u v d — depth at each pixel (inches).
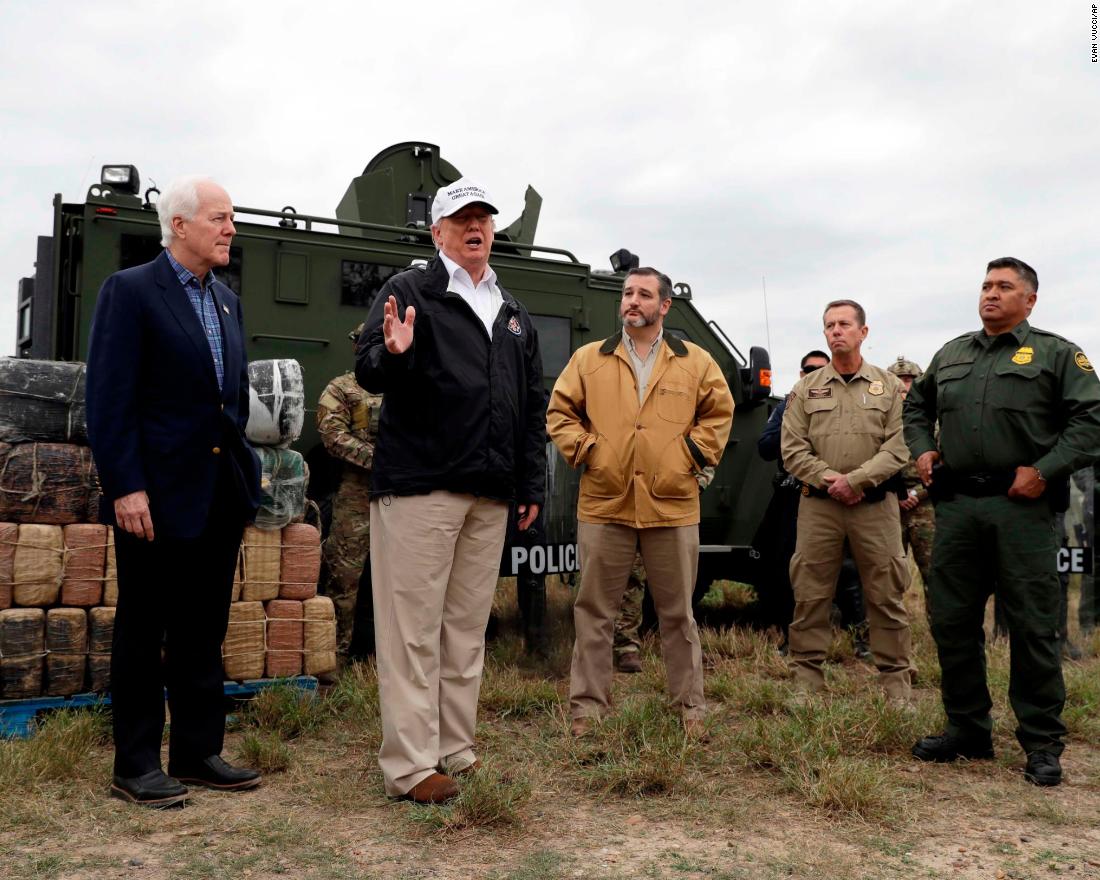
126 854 105.0
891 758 150.3
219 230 125.0
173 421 122.0
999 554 146.6
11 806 116.6
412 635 127.8
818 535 190.9
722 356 277.7
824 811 123.3
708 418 163.0
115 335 118.8
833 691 186.5
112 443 117.5
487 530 137.7
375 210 253.3
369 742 149.3
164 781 122.5
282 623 168.4
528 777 132.3
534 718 169.9
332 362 220.8
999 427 147.3
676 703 161.0
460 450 130.0
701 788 130.8
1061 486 147.6
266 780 133.3
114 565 155.6
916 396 164.2
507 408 134.6
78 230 203.6
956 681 151.0
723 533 275.1
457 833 113.5
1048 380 146.4
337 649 196.7
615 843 111.5
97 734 144.6
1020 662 145.1
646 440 158.1
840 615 269.3
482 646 139.6
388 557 130.3
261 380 166.6
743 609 304.8
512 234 281.0
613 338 165.2
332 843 110.0
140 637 123.0
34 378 154.9
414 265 137.6
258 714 158.6
